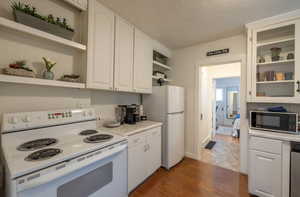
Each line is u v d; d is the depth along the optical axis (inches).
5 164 36.4
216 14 73.1
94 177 46.4
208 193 72.9
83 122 65.6
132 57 84.1
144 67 93.9
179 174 91.2
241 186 78.7
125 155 58.4
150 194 72.0
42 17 51.3
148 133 82.9
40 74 55.9
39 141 48.3
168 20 79.7
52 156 37.7
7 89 48.6
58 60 61.3
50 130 54.7
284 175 60.8
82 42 64.1
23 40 51.7
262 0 61.6
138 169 75.4
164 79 118.2
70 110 61.7
